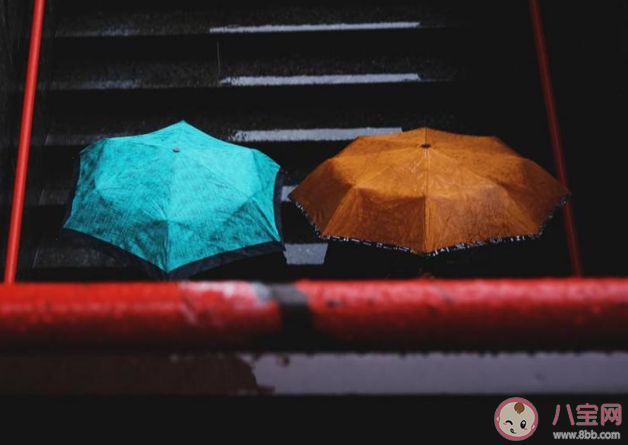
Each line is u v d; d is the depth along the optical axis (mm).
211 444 1293
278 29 4758
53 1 4719
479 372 1108
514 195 2967
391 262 3582
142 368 1123
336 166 3191
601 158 3725
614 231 3588
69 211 3062
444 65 4738
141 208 2910
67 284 1087
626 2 3453
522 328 1045
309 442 1285
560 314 1034
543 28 4578
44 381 1123
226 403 1205
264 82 4648
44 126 4500
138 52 4824
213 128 4590
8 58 4113
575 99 4086
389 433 1225
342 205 2998
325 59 4785
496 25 4777
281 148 4531
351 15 4855
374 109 4676
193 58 4836
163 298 1051
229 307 1043
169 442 1255
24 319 1038
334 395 1127
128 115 4699
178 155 3066
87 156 3270
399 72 4699
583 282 1063
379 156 3137
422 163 3008
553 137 4070
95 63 4801
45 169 4512
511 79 4660
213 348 1082
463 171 2986
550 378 1104
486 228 2873
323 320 1043
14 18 4223
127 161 3098
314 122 4605
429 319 1041
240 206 3002
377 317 1043
